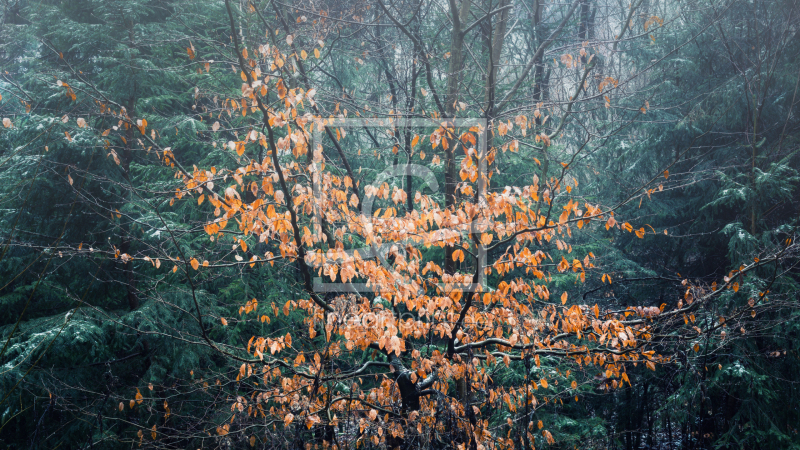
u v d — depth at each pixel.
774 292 7.00
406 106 6.46
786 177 7.89
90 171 6.97
